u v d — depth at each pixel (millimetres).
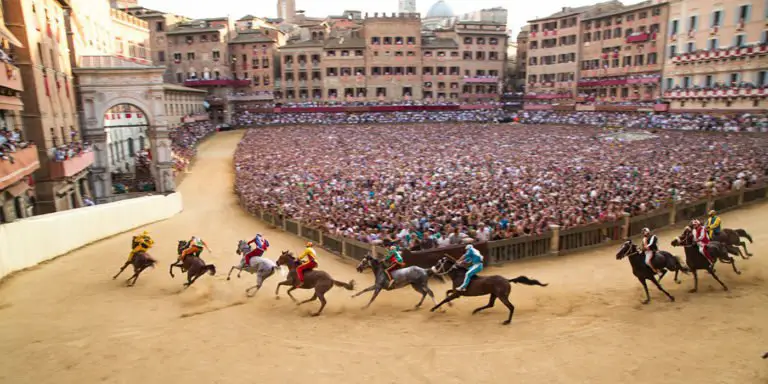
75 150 32812
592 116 78188
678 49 69125
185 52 88375
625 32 77812
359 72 94812
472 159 49594
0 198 23109
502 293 14211
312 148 61094
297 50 93500
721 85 61781
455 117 90312
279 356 12352
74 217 24375
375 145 62531
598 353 12062
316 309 16203
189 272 17875
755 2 58500
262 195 37406
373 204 30641
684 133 60812
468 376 11203
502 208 27219
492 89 98312
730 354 11609
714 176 33156
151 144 42719
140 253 18312
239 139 76000
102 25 49312
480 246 20281
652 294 16375
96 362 11953
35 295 16906
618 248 23016
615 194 29250
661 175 35719
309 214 29062
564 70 88812
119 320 14773
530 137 67250
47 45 31641
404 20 94250
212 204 41969
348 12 113750
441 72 96625
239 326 14422
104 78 40125
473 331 13836
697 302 15203
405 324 14602
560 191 31609
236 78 92625
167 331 13953
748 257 19375
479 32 96062
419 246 20359
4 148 21125
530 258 21719
